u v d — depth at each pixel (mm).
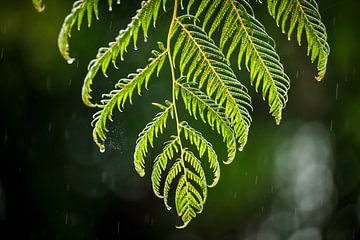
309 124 7777
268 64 1992
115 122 6855
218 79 2012
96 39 6801
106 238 8812
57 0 6984
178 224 8750
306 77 7109
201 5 1954
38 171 8352
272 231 8750
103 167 8273
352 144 7805
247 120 2041
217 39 5582
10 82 7566
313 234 8836
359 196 8453
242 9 1957
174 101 2053
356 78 6984
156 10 1849
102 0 6605
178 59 5137
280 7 1958
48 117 7906
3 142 8086
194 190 2127
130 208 8742
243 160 7637
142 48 6543
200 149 2098
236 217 8391
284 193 8398
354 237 8648
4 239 8602
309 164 8336
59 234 8625
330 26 6508
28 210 8547
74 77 7285
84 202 8594
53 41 7121
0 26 7113
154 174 2104
